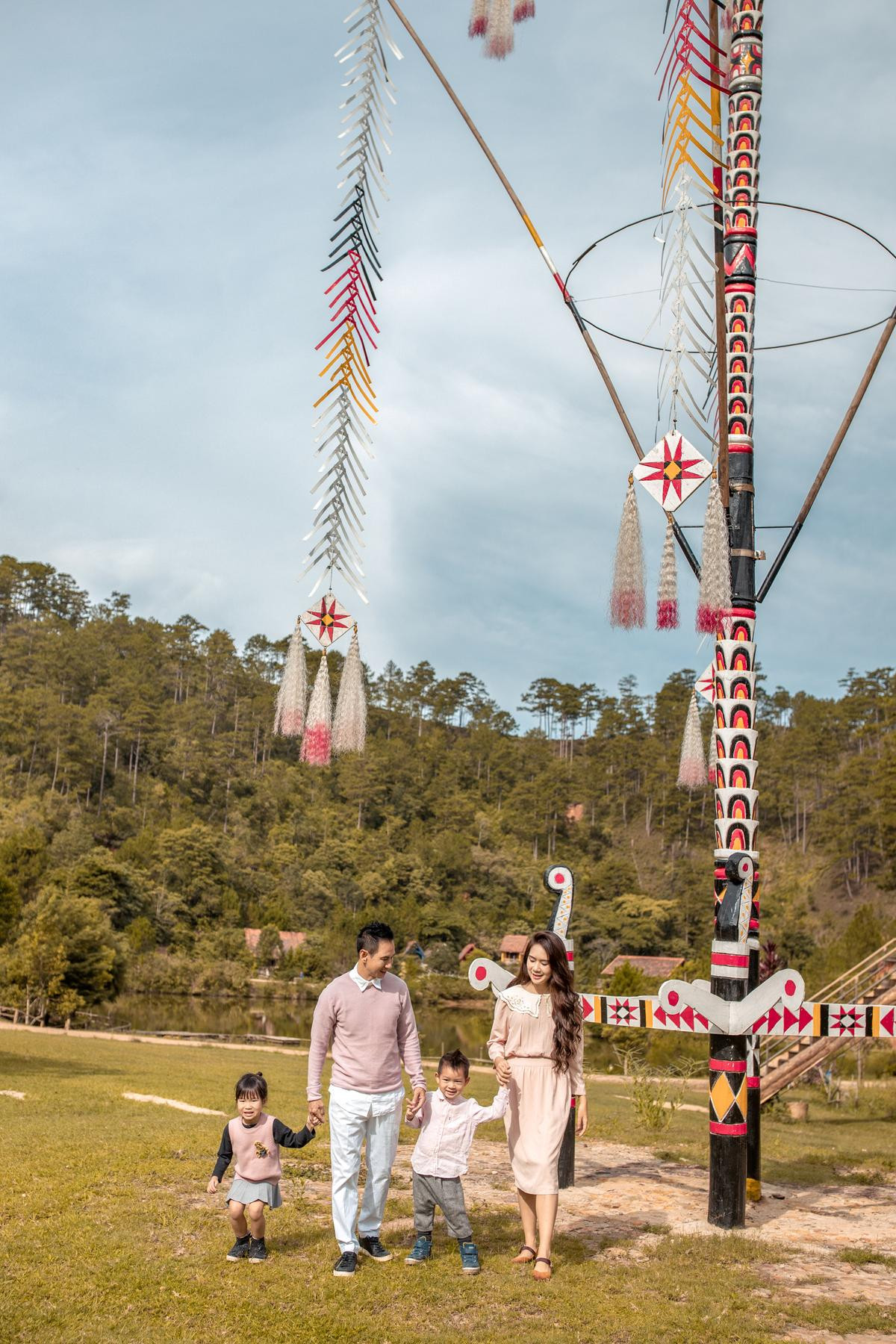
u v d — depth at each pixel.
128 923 79.44
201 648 169.88
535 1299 5.16
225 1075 18.38
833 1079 21.83
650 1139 10.78
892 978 18.33
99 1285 5.11
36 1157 8.01
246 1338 4.57
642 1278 5.55
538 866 127.00
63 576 180.25
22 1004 37.84
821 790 133.38
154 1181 7.20
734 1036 6.84
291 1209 6.70
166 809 120.06
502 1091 5.78
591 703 185.38
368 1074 5.55
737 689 7.27
